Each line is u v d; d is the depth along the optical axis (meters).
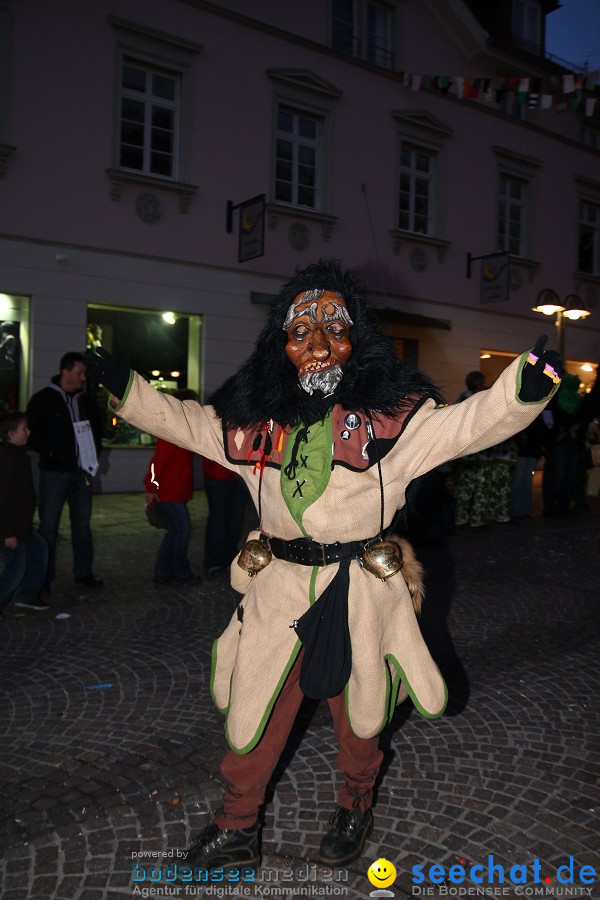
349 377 2.11
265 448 2.18
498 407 1.89
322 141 13.09
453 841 2.46
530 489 9.22
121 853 2.38
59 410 5.35
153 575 6.12
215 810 2.63
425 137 14.38
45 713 3.43
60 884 2.23
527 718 3.45
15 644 4.38
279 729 2.24
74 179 10.59
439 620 4.98
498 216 15.77
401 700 2.35
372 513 2.12
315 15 12.81
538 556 7.06
